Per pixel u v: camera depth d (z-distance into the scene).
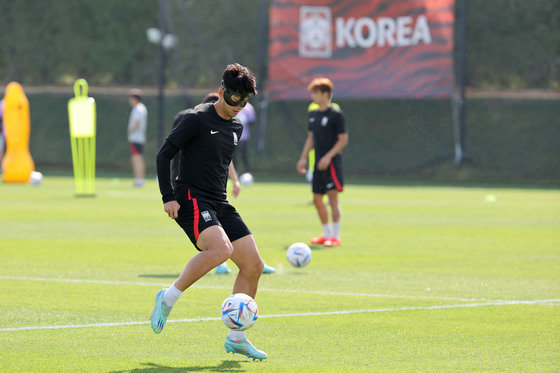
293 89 89.62
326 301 26.95
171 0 98.00
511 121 89.94
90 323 23.28
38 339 21.34
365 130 93.75
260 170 95.31
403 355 20.16
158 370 18.55
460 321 24.09
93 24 103.44
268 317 24.41
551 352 20.55
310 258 33.41
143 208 57.97
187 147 19.97
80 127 68.00
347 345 21.12
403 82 87.94
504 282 30.91
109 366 18.86
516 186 84.38
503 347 21.03
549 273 33.09
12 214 53.16
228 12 97.69
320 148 40.56
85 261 35.00
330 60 89.06
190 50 98.75
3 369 18.50
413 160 92.06
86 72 103.94
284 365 19.14
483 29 92.25
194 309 25.41
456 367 19.09
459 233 46.47
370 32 88.19
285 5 89.31
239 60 97.75
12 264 33.88
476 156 90.38
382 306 26.23
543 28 91.12
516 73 91.94
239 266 20.27
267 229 47.50
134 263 34.66
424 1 87.00
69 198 65.00
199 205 19.67
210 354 20.08
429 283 30.58
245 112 82.44
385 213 57.34
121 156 99.94
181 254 37.44
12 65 105.25
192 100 97.69
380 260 36.34
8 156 80.88
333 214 41.22
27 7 104.50
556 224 51.22
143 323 23.34
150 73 102.12
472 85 92.75
